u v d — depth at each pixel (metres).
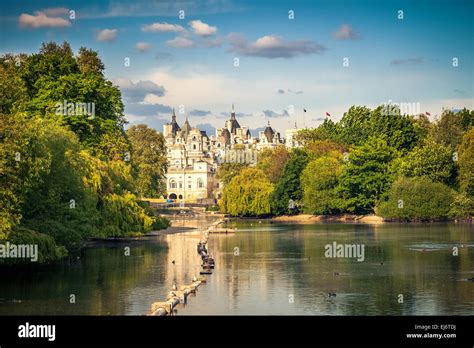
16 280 70.88
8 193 66.25
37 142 73.12
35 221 77.38
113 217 107.88
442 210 158.88
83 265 82.38
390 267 80.56
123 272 76.69
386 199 174.38
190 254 95.12
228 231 144.12
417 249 98.50
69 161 86.19
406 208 161.12
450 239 113.44
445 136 188.62
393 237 119.00
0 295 63.06
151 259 88.69
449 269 78.25
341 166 186.88
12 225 67.62
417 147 176.75
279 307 58.59
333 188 187.12
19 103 75.88
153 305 56.94
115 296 62.62
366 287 67.31
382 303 60.06
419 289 66.06
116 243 112.25
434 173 164.12
